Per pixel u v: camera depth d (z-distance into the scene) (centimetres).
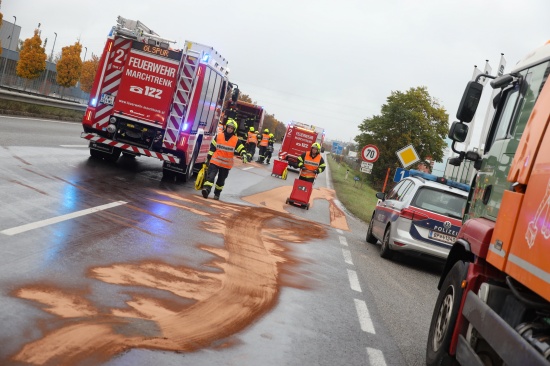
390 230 1404
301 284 945
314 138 4900
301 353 616
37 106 3359
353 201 3070
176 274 817
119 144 1891
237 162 4056
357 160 7725
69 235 892
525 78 657
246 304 753
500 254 536
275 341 636
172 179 2019
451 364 610
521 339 440
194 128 1934
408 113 7350
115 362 484
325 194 3238
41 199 1119
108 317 588
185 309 673
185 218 1305
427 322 875
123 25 1883
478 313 537
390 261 1427
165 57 1858
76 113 3931
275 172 3459
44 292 620
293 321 728
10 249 751
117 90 1873
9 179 1248
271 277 941
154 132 1888
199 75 1862
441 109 7606
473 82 744
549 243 431
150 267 821
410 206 1362
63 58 8069
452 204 1367
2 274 649
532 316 469
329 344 669
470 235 641
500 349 470
